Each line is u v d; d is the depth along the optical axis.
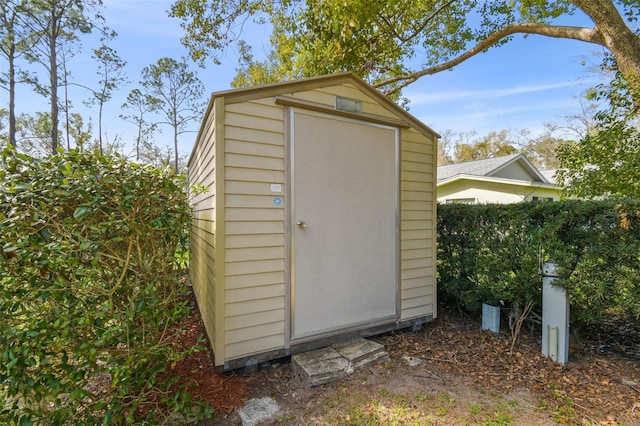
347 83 2.98
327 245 2.83
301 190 2.70
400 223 3.33
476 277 3.64
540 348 3.02
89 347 1.65
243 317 2.42
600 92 3.96
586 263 2.67
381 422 1.95
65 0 13.42
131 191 1.79
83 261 1.72
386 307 3.21
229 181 2.37
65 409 1.62
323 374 2.38
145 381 1.86
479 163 12.94
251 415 2.01
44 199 1.61
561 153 4.30
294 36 6.20
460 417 2.00
